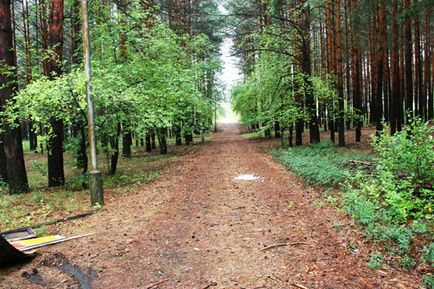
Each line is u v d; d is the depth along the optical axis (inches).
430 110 1066.1
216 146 1053.8
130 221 286.4
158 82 558.9
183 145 1184.8
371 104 1162.0
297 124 835.4
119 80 450.9
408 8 393.1
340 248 212.8
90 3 509.0
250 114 1157.1
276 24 807.1
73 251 219.9
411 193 251.9
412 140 280.1
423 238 207.3
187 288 172.2
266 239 235.3
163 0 904.9
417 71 895.7
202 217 293.7
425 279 165.3
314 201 325.1
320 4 726.5
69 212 320.2
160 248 225.5
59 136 472.1
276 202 334.6
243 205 328.2
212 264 199.3
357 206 261.3
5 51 416.8
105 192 411.2
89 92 337.4
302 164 485.7
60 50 445.1
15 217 312.2
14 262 199.3
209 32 1141.7
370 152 575.5
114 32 516.1
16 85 429.7
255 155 734.5
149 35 557.6
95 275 188.7
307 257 202.5
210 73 1059.9
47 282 181.0
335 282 171.6
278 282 174.1
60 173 476.4
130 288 174.2
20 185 431.8
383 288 164.2
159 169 607.8
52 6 437.7
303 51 743.7
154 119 482.6
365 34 1002.7
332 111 747.4
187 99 671.1
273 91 796.0
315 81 711.7
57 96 350.0
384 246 206.4
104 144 503.5
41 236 249.8
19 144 432.8
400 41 782.5
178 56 695.7
